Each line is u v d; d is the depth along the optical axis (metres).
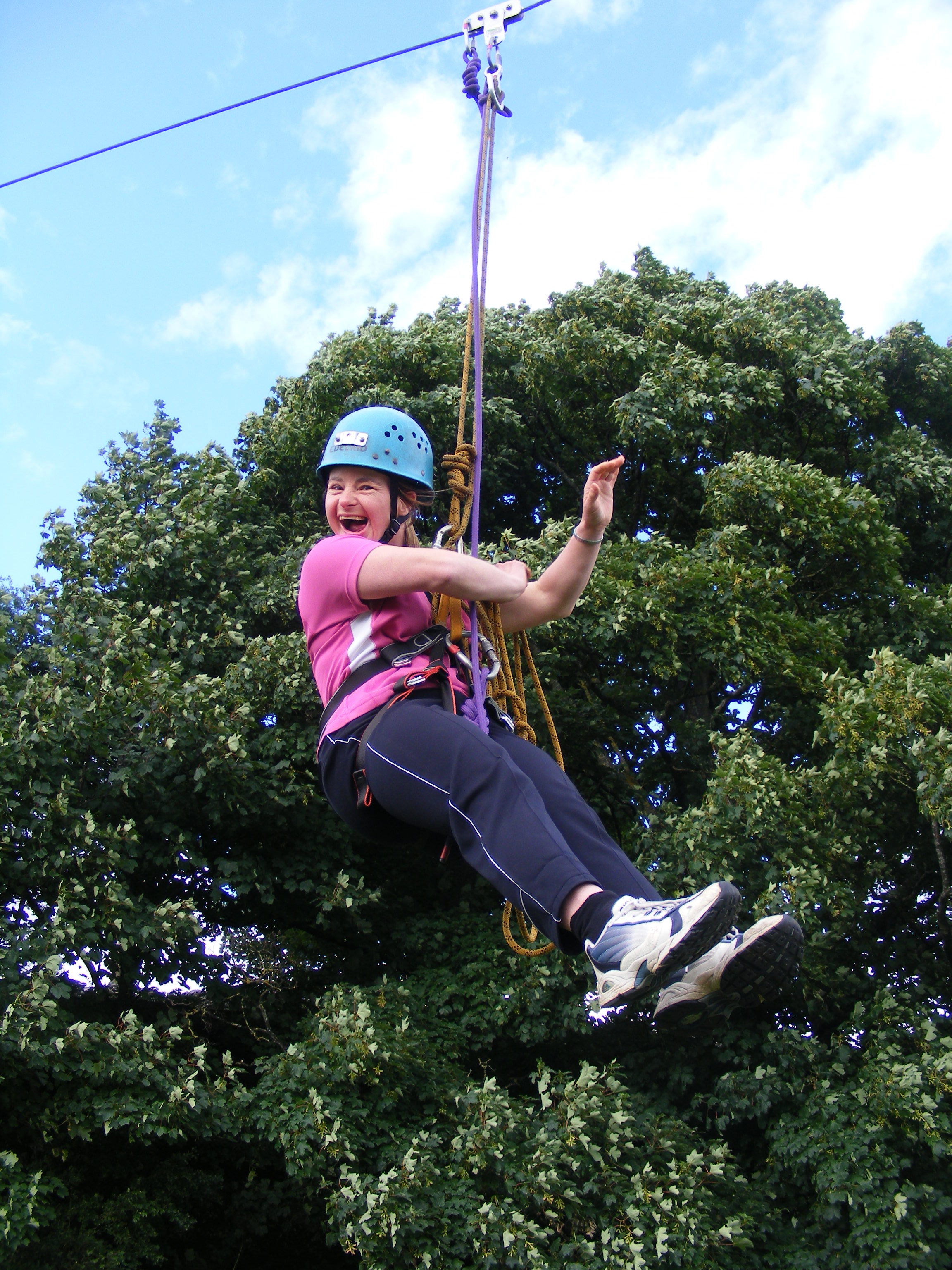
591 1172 7.57
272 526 11.67
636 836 10.48
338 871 9.59
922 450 12.69
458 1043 8.66
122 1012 9.00
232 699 8.94
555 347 11.88
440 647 2.45
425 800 2.21
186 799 9.05
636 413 11.05
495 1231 7.04
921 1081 7.54
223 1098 7.60
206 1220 9.66
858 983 8.74
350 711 2.38
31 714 8.34
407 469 2.73
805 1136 7.86
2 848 7.82
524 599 2.91
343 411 11.88
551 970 8.69
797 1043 8.27
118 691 8.38
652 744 12.23
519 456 12.91
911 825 9.45
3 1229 6.67
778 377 12.15
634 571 10.25
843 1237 7.79
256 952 9.70
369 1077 7.73
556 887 2.00
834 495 10.44
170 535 10.13
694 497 12.50
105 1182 8.64
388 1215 7.00
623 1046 9.80
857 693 8.72
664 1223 7.25
